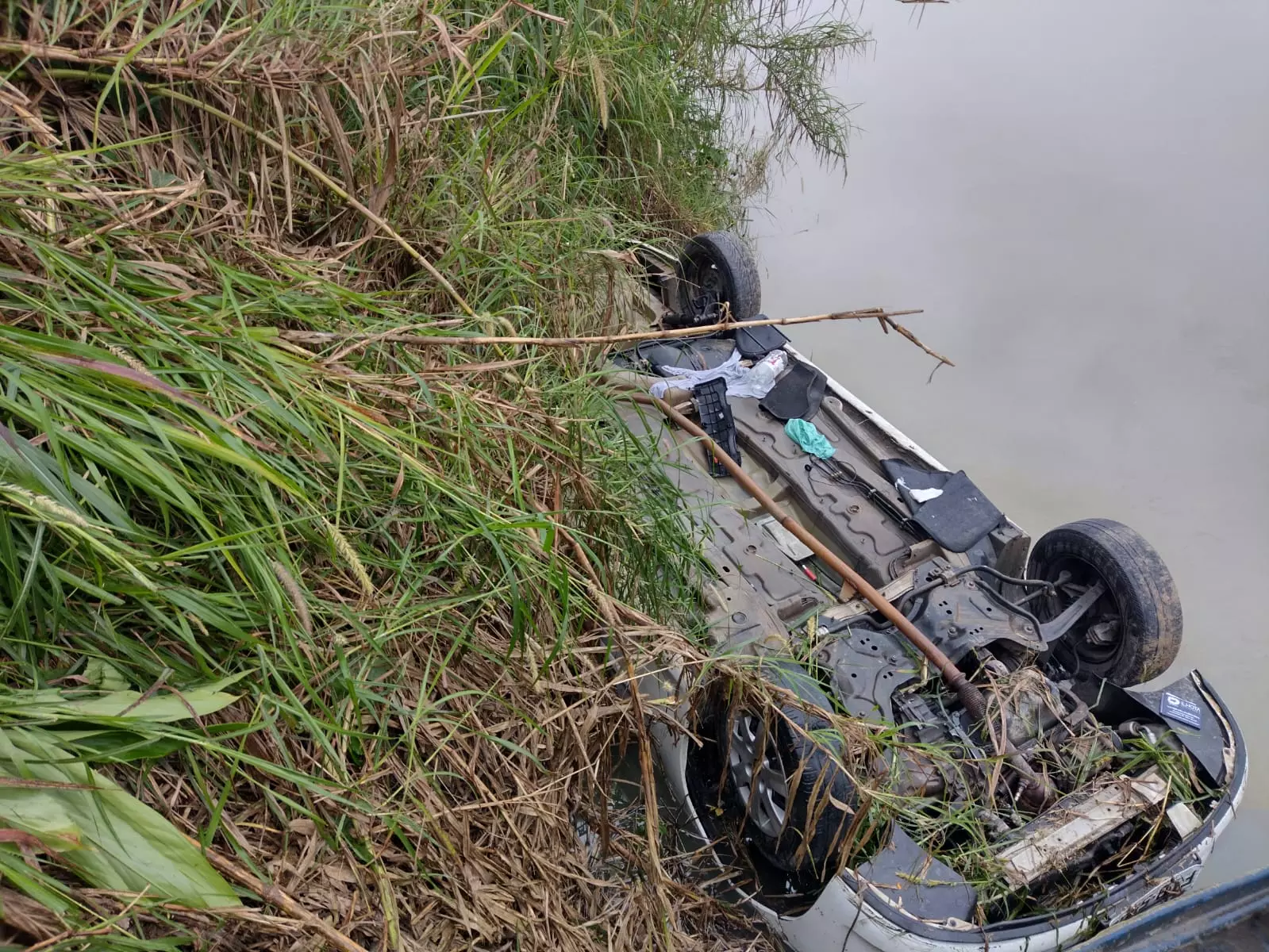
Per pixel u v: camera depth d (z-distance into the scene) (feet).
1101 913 8.90
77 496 5.93
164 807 5.89
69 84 7.81
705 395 13.97
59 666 5.88
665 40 18.54
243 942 5.82
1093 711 11.28
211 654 6.47
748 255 16.40
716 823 10.87
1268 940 6.89
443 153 11.23
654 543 10.02
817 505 13.07
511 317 10.96
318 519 6.42
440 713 7.67
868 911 8.75
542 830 8.19
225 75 8.46
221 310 7.05
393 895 6.72
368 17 9.47
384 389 7.82
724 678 9.64
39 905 4.79
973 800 9.68
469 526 7.79
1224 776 10.03
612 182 16.76
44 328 6.39
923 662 10.77
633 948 8.64
